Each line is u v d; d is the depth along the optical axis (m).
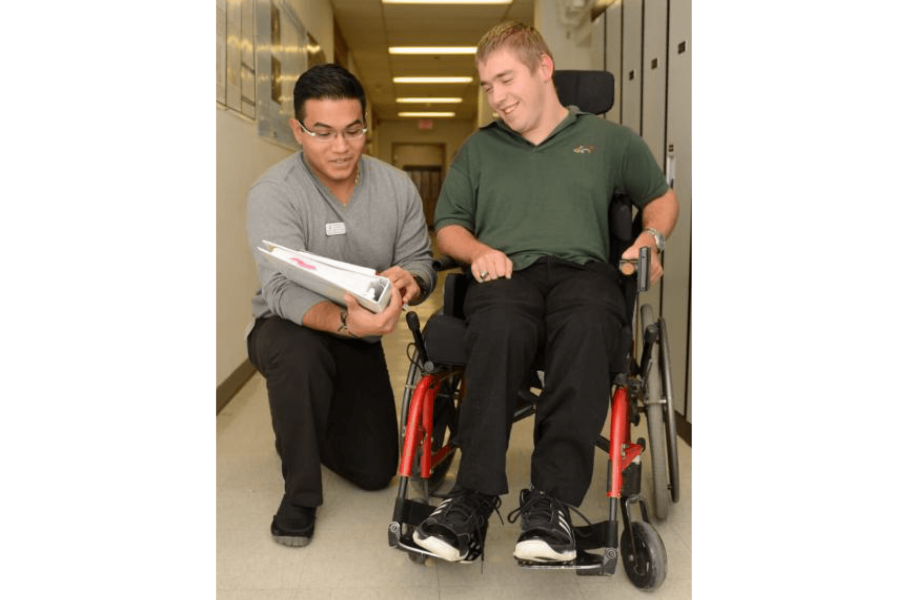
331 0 7.06
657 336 1.90
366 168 2.06
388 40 8.87
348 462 2.20
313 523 1.93
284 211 1.90
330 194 1.98
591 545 1.55
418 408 1.64
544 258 1.76
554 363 1.55
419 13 7.54
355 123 1.80
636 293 1.75
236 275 3.44
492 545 1.92
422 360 1.70
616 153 1.84
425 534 1.50
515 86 1.76
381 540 1.93
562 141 1.84
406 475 1.60
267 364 1.89
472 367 1.56
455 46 9.20
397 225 2.09
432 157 18.98
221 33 3.06
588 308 1.56
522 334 1.55
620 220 1.81
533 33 1.79
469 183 1.93
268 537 1.94
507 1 7.11
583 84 2.05
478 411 1.54
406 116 17.58
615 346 1.58
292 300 1.82
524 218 1.82
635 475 1.73
